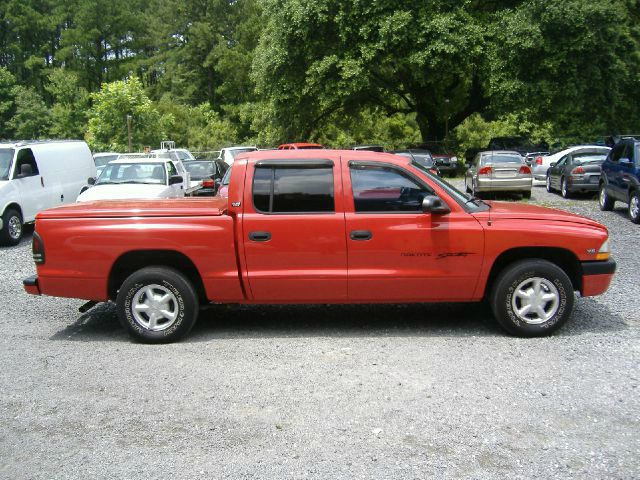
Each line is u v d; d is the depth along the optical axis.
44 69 66.25
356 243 5.89
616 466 3.58
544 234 5.88
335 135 45.91
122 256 6.05
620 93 29.94
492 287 6.01
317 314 6.95
